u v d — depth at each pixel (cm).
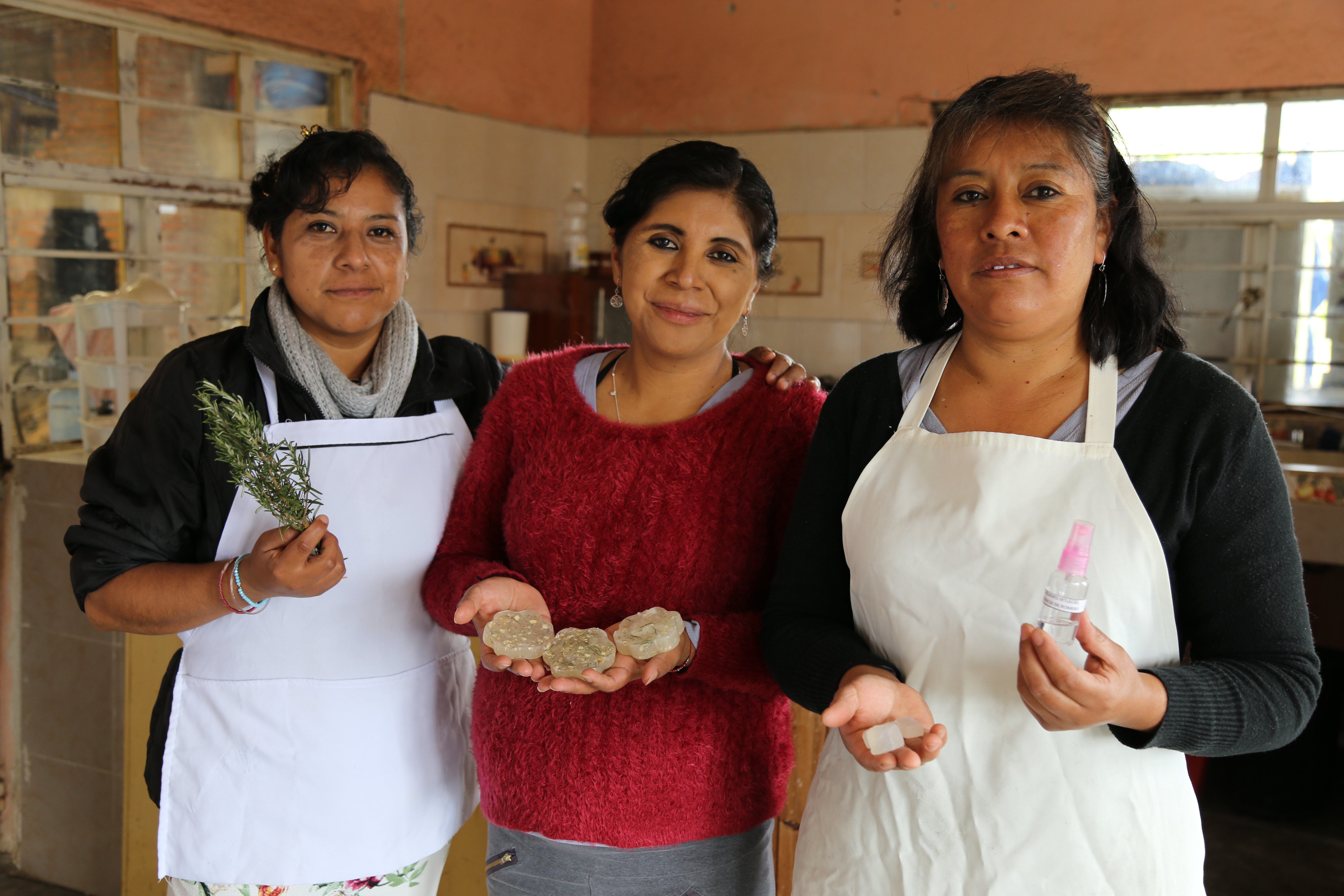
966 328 109
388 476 140
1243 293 430
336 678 136
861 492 111
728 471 125
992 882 102
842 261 494
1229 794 338
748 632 120
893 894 107
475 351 159
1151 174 445
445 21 452
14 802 291
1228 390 98
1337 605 387
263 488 118
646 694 122
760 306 511
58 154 313
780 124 503
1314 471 304
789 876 192
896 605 107
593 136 549
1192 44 428
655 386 131
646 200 123
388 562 139
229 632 134
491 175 485
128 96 332
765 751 128
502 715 127
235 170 372
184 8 344
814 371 504
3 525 284
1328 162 414
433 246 455
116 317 278
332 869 136
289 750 135
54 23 310
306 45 389
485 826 202
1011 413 107
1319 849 310
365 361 146
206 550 133
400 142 435
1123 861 99
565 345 145
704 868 125
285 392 136
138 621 126
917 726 94
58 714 281
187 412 129
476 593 120
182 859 136
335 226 133
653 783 121
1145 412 100
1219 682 92
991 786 102
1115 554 98
